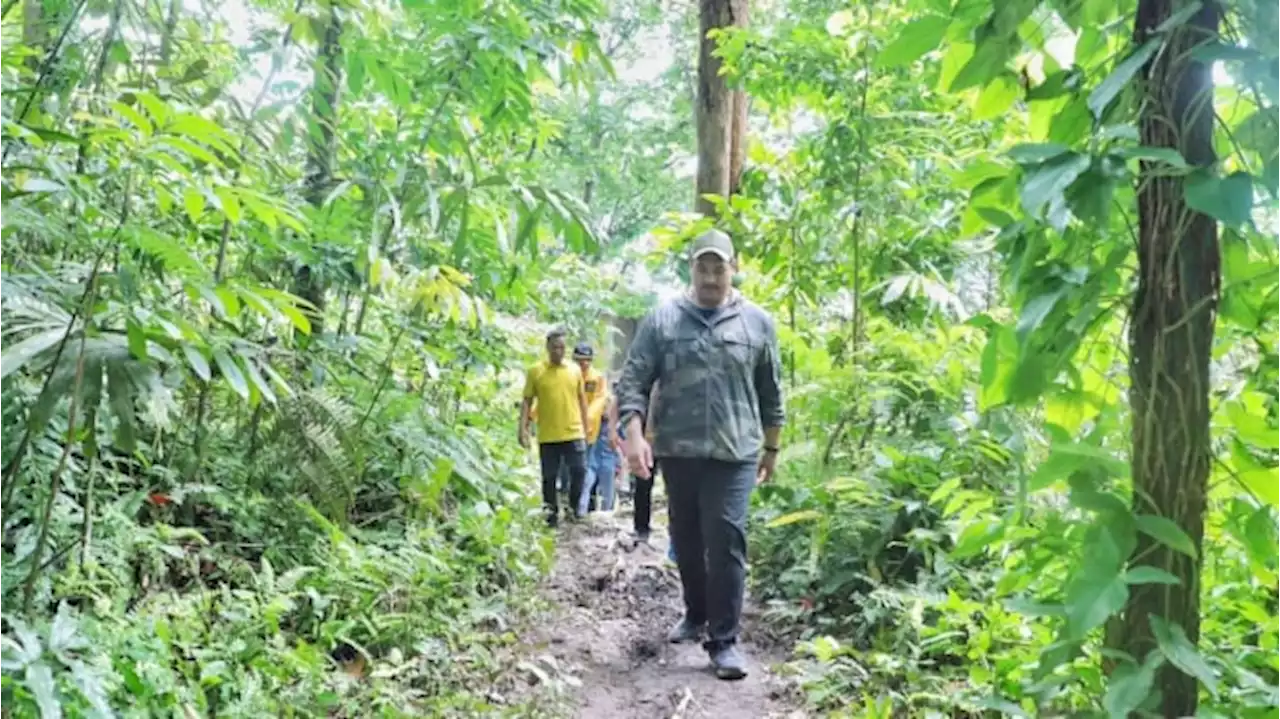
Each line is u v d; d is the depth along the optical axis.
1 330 2.61
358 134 4.85
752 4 8.41
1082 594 1.43
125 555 3.13
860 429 4.81
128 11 3.38
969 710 2.63
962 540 2.04
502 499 5.69
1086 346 1.81
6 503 2.67
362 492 4.63
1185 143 1.43
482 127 5.25
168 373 2.61
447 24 4.43
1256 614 2.06
